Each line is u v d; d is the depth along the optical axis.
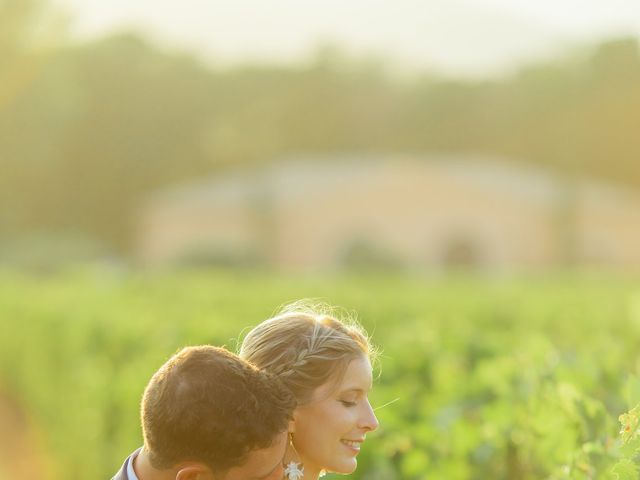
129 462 3.07
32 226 79.12
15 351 19.62
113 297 19.55
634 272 59.03
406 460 5.03
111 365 10.44
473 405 5.66
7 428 17.39
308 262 59.31
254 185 64.62
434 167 61.34
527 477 4.74
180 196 66.81
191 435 2.80
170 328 10.04
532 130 87.44
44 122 77.12
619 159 85.75
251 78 88.38
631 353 8.49
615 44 85.12
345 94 90.75
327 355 3.19
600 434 4.14
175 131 84.44
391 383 6.57
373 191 59.66
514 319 14.10
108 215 81.88
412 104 90.31
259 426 2.83
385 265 55.66
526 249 59.75
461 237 59.91
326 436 3.19
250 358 3.27
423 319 13.24
